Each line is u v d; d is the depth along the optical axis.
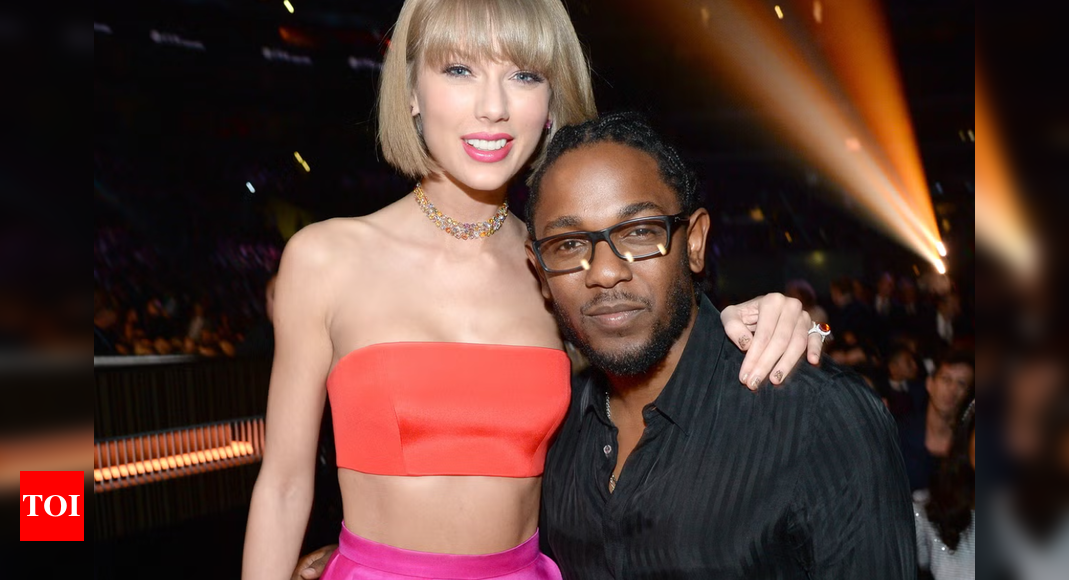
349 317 1.77
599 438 1.64
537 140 1.80
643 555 1.53
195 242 11.20
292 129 12.26
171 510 3.83
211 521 3.96
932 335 5.49
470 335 1.81
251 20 11.05
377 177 12.98
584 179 1.44
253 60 11.43
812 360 1.50
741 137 14.60
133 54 10.73
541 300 1.91
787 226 14.91
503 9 1.68
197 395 3.99
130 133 11.10
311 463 1.85
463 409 1.74
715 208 15.26
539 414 1.78
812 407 1.45
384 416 1.73
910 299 7.29
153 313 8.84
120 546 3.60
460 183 1.83
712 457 1.48
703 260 1.58
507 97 1.73
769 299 1.63
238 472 4.14
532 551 1.84
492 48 1.69
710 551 1.48
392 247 1.84
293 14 11.03
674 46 13.45
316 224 1.84
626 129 1.51
